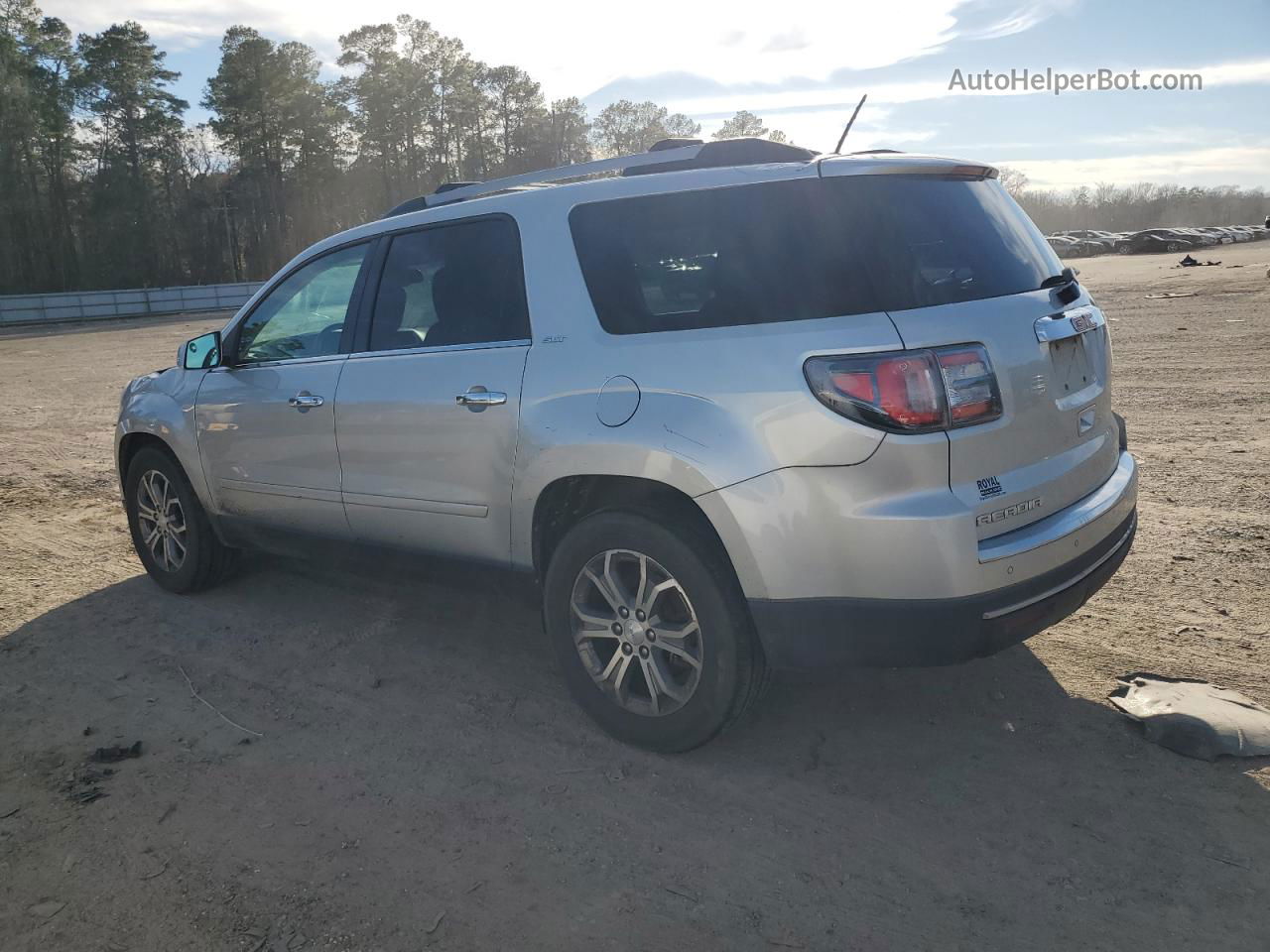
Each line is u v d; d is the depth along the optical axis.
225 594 4.96
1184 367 11.24
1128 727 3.25
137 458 4.98
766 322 2.81
